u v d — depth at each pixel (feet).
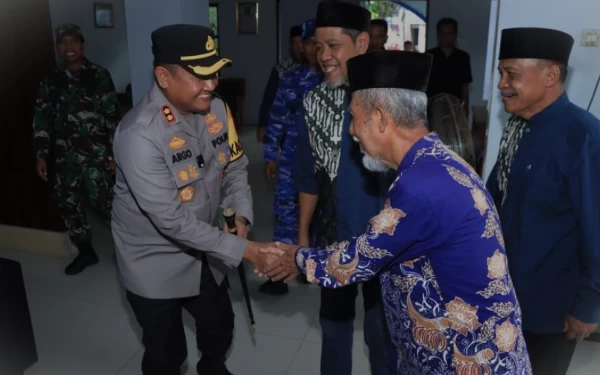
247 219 6.43
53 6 20.83
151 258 5.82
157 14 9.92
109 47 24.12
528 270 5.05
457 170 3.65
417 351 3.99
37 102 10.41
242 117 30.55
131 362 7.97
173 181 5.46
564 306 5.00
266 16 29.71
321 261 4.17
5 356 7.25
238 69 30.68
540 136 4.87
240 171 6.70
